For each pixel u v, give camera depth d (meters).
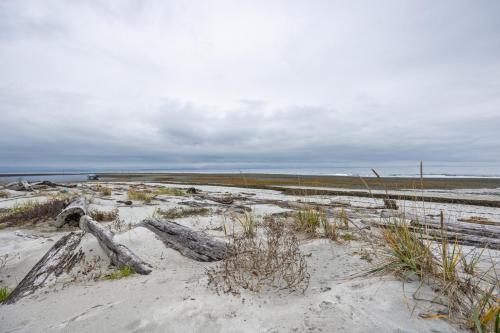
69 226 8.24
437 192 22.23
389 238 3.38
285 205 12.18
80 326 2.44
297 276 3.28
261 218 8.62
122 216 9.58
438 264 2.89
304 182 36.47
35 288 3.73
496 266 3.50
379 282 2.86
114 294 3.30
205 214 10.10
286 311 2.49
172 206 12.16
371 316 2.28
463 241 5.51
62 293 3.57
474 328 2.05
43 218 9.08
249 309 2.56
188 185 32.88
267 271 3.13
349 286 2.87
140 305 2.80
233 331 2.20
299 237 5.43
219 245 4.57
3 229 8.07
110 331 2.30
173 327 2.29
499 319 1.98
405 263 3.00
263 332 2.16
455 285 2.49
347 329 2.13
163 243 5.29
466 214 11.20
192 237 4.93
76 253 4.78
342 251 4.34
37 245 5.96
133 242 5.31
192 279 3.55
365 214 8.70
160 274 3.96
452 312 2.25
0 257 5.29
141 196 15.07
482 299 2.26
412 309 2.33
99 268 4.48
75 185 25.58
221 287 3.07
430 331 2.04
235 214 9.24
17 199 14.88
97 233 5.30
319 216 6.41
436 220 7.46
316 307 2.51
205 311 2.54
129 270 4.15
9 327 2.66
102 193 17.59
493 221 8.76
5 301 3.48
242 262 3.46
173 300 2.85
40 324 2.63
